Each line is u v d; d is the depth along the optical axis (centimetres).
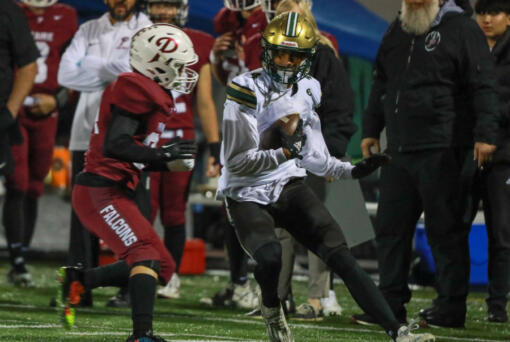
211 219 3828
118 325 1792
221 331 1753
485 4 2127
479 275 2748
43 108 2628
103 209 1405
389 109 1891
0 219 3781
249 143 1331
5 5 2242
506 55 2103
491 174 2053
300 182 1415
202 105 2356
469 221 1866
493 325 1986
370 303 1318
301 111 1379
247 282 2238
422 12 1817
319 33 1961
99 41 2147
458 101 1827
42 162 2809
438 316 1894
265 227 1352
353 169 1415
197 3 3139
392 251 1878
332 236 1354
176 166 1402
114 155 1355
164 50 1394
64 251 3709
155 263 1380
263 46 1355
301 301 2469
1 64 2228
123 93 1370
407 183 1867
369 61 2947
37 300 2289
